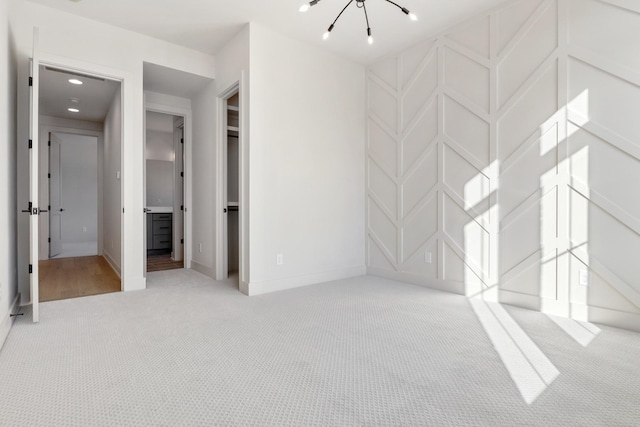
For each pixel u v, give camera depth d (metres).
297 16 3.27
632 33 2.37
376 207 4.31
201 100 4.57
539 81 2.82
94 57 3.34
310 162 3.90
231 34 3.64
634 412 1.45
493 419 1.40
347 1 3.00
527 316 2.72
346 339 2.25
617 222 2.46
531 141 2.88
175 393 1.59
